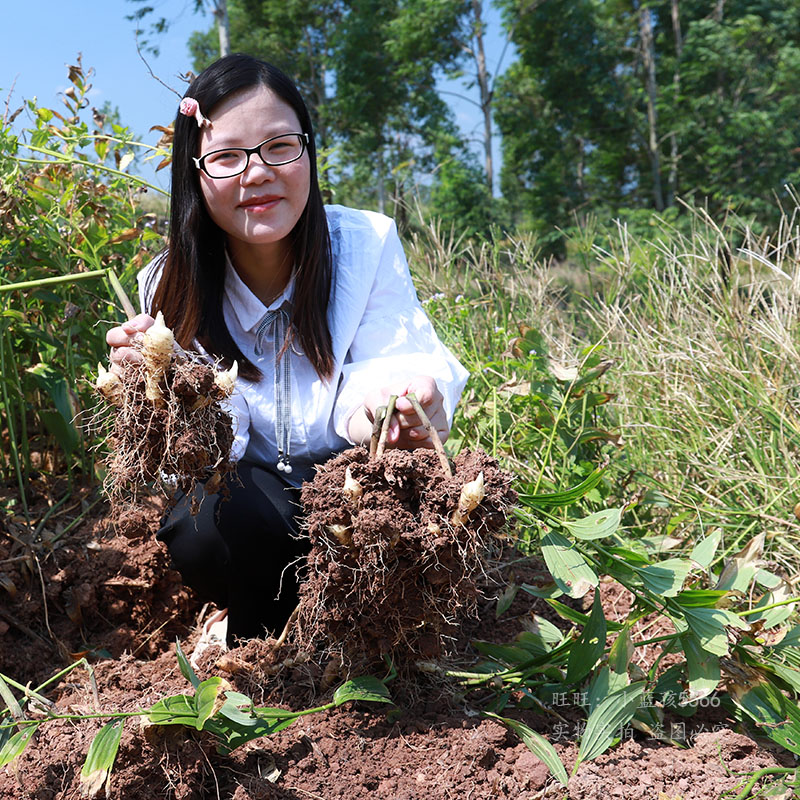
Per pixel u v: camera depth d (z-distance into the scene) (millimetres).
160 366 1538
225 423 1633
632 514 2672
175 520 1960
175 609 2213
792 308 2961
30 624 2166
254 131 1738
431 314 3447
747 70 19344
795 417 2695
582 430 2584
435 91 22000
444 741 1665
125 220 2754
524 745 1653
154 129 2711
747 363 2871
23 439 2623
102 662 2012
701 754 1649
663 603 1790
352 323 1952
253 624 2006
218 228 1908
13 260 2531
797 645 1778
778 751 1680
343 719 1726
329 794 1555
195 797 1550
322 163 3354
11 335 2607
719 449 2682
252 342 1992
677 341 3041
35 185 2604
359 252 1991
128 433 1600
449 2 20391
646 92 21906
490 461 1553
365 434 1868
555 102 21609
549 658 1817
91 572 2229
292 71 25625
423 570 1502
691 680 1694
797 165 17922
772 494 2555
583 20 20906
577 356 3021
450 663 1907
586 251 3996
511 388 2621
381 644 1636
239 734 1593
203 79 1761
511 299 3625
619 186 22859
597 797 1514
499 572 2350
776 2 20172
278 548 1912
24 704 1782
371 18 21766
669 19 23000
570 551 1791
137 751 1542
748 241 3420
